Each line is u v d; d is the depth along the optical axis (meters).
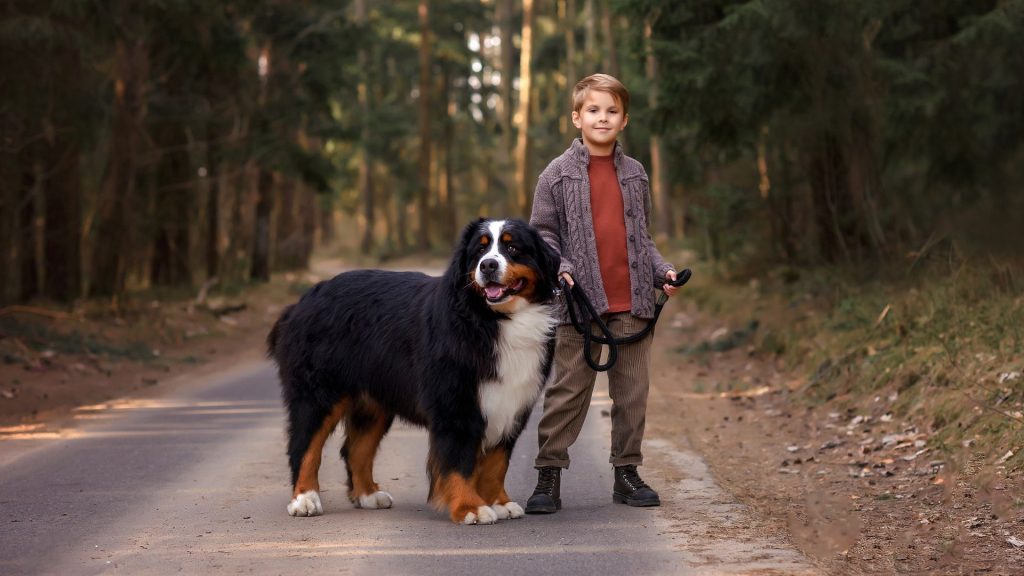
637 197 4.97
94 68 14.05
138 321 14.20
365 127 41.25
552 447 4.88
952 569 3.77
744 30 10.07
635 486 5.00
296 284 22.88
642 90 20.20
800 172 13.48
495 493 4.80
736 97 10.76
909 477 5.33
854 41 10.27
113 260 15.41
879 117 10.95
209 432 7.39
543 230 4.98
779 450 6.44
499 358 4.51
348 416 5.19
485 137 55.69
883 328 8.45
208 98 18.41
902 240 11.63
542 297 4.58
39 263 17.58
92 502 5.17
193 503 5.14
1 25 11.26
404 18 42.88
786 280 13.26
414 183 43.56
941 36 11.02
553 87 49.06
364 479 5.13
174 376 10.99
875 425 6.67
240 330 15.94
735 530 4.42
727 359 10.80
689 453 6.40
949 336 7.33
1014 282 8.03
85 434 7.34
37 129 13.30
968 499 4.73
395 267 37.19
